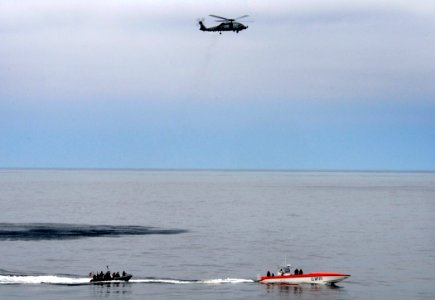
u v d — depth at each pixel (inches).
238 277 6752.0
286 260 7795.3
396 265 7559.1
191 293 6008.9
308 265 7509.8
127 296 5846.5
